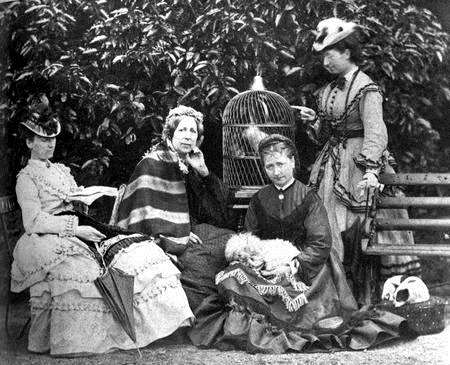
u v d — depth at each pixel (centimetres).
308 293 412
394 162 516
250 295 403
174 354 393
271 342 393
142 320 399
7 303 450
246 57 546
